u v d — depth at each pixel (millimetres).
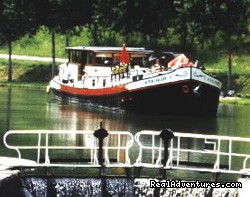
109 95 152250
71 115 141625
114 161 88875
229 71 183500
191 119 141125
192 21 192250
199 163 83938
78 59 164875
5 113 139750
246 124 134625
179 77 143375
